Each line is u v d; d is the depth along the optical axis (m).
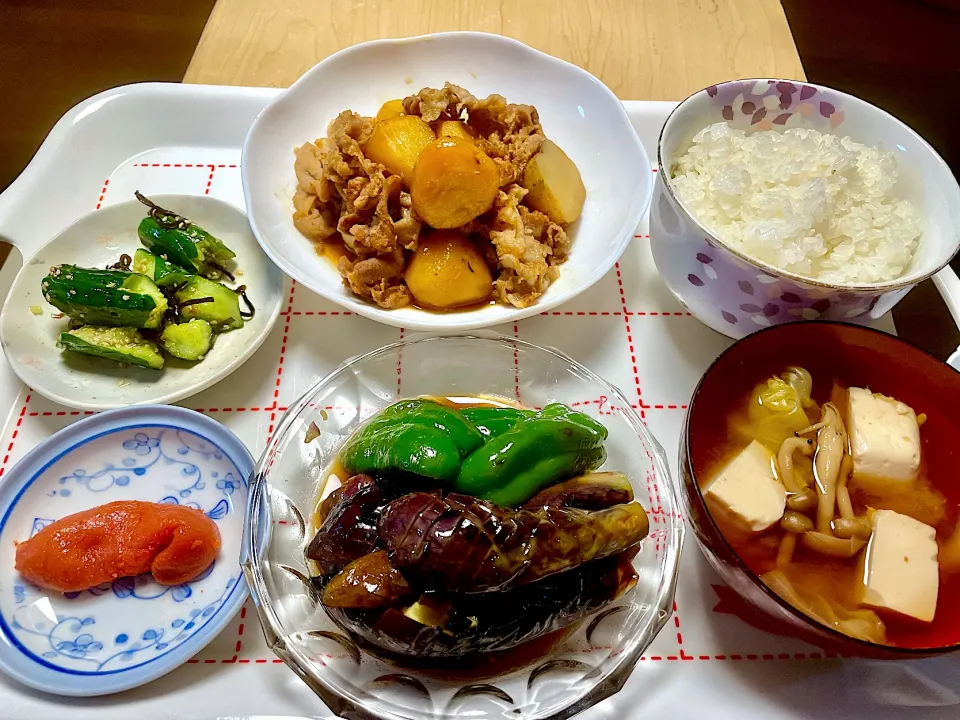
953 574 0.25
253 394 0.32
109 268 0.34
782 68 0.47
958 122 0.60
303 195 0.35
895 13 0.68
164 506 0.28
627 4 0.49
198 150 0.40
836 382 0.29
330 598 0.22
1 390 0.31
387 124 0.35
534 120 0.37
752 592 0.23
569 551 0.22
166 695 0.24
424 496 0.23
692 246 0.29
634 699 0.25
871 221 0.30
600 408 0.30
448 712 0.23
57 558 0.26
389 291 0.33
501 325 0.34
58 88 0.61
